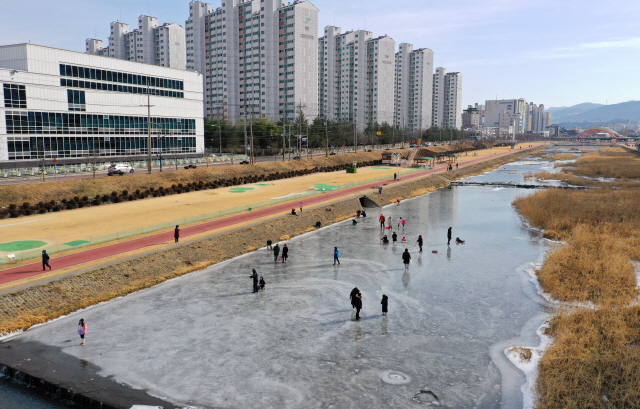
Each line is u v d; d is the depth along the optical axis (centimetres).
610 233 6100
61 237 5184
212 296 4044
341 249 5672
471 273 4775
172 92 12925
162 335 3281
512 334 3362
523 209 8106
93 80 10631
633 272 4559
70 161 10150
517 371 2842
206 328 3409
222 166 11206
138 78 11825
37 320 3388
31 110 9281
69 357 2930
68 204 6950
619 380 2634
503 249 5750
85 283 3909
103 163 10706
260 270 4794
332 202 8031
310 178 11694
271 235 6044
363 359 2984
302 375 2780
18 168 9006
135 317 3572
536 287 4353
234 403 2480
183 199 8075
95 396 2483
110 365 2847
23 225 5806
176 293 4097
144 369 2812
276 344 3178
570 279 4412
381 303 3762
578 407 2402
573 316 3488
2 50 9456
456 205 9081
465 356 3036
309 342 3212
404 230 6794
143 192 8138
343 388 2642
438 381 2731
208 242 5262
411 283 4456
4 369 2791
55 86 9750
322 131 18988
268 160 13738
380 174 12731
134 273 4291
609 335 3125
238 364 2902
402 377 2770
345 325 3500
